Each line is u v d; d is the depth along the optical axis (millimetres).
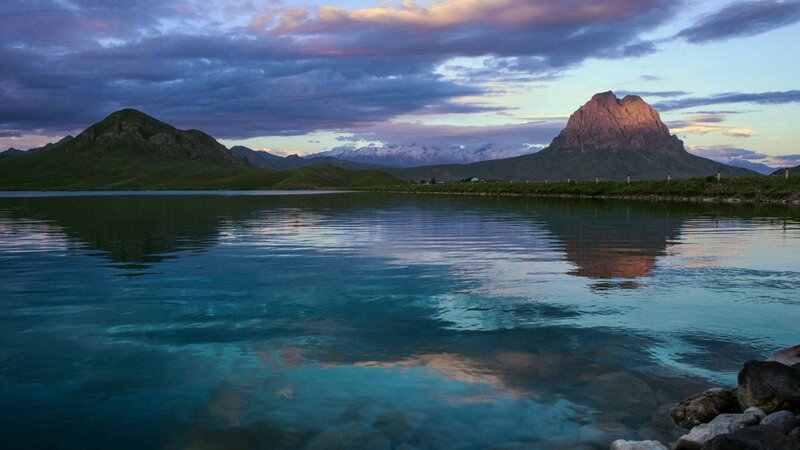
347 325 8602
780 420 4949
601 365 6742
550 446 4820
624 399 5770
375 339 7840
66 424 5227
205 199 82000
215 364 6832
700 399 5469
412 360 6965
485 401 5727
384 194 107500
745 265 13953
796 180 50781
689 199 55656
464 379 6312
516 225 26625
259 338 7906
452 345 7547
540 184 84688
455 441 4879
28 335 8086
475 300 10297
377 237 21797
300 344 7625
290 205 56312
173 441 4883
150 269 13953
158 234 23422
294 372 6555
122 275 13094
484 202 57094
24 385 6152
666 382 6234
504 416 5383
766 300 10070
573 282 12000
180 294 10898
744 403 5457
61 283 12109
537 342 7656
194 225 28406
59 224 29250
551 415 5410
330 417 5352
